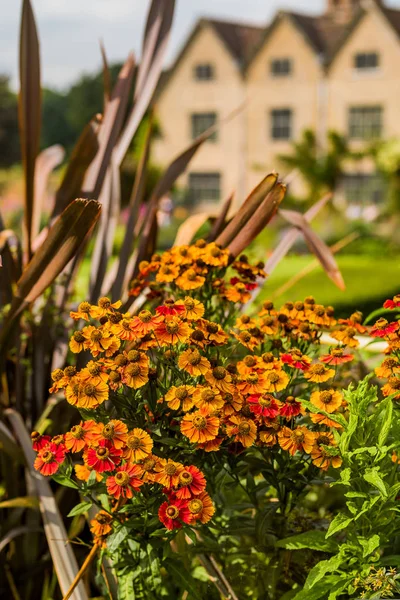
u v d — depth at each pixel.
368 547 1.83
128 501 2.14
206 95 36.75
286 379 2.01
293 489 2.14
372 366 2.94
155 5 2.97
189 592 2.07
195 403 1.89
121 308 2.61
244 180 36.19
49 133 71.31
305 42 34.53
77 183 2.71
